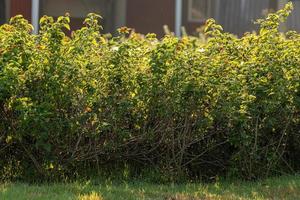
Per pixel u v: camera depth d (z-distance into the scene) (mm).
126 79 10164
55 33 10008
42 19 10273
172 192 9750
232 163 10859
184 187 10164
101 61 10141
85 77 9969
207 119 10359
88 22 10516
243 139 10547
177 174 10625
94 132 10086
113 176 10641
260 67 10609
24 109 9531
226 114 10375
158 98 10242
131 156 10703
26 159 10273
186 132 10477
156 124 10430
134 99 10203
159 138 10531
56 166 10242
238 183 10609
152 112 10336
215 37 11016
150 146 10664
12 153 10320
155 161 10789
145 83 10164
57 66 9820
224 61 10570
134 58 10359
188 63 10289
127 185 10109
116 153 10594
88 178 10461
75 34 10328
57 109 9914
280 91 10516
